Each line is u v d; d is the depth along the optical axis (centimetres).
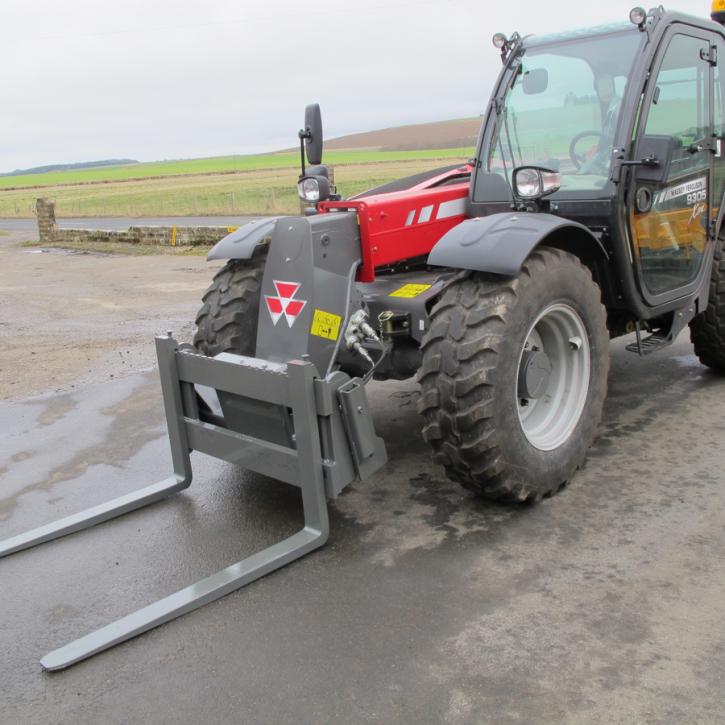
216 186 4616
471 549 283
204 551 295
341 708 204
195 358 316
